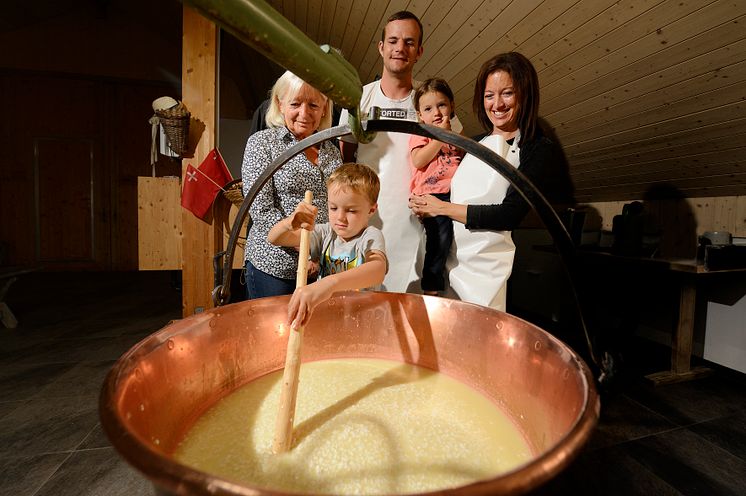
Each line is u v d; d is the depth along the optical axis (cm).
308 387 73
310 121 116
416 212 128
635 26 160
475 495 25
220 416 63
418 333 82
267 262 118
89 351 250
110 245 579
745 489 135
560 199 324
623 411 185
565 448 30
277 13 35
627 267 274
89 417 170
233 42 455
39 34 533
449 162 141
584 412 36
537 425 57
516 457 55
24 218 555
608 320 299
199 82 257
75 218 569
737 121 170
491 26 205
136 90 578
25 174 552
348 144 150
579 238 265
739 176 200
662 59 165
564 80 205
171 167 589
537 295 342
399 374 79
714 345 239
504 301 125
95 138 569
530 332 62
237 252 262
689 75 164
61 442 151
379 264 85
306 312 62
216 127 261
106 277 523
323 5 298
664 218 258
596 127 223
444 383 76
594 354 60
